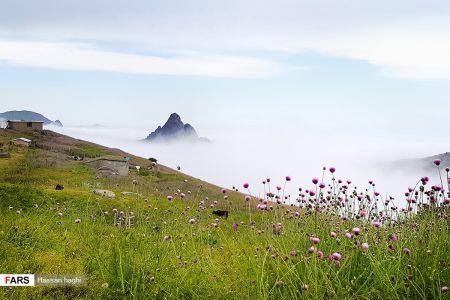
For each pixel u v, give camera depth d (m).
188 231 11.55
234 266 8.81
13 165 74.25
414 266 6.48
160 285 7.45
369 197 9.23
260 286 6.47
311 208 9.66
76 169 75.75
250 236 10.22
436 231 7.45
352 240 7.61
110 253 8.95
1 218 12.78
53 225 13.45
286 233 8.73
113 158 79.50
